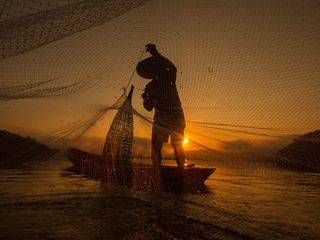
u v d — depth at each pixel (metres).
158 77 3.62
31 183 5.32
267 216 3.10
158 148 4.43
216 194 4.43
